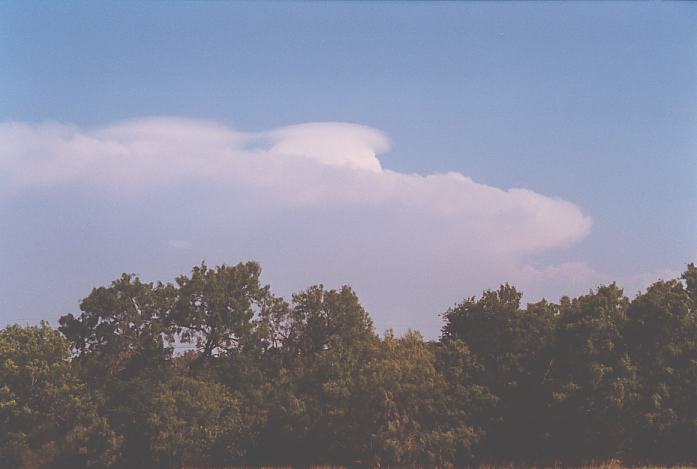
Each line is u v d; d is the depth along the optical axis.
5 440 52.84
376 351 55.59
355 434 51.66
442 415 51.72
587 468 50.88
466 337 58.69
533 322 57.72
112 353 59.59
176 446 52.81
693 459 53.06
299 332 65.69
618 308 55.19
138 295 61.25
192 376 61.59
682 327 54.03
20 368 53.38
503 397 55.31
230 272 63.44
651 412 51.78
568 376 53.38
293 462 57.12
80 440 52.84
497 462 54.62
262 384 60.56
